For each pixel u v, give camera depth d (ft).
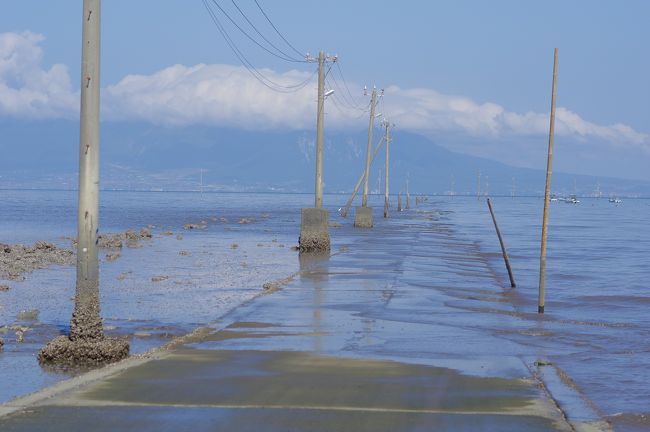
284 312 83.82
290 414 41.55
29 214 426.10
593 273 148.15
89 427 38.70
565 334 77.71
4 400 49.24
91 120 59.00
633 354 67.56
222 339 66.80
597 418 43.34
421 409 43.24
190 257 166.61
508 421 41.11
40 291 108.37
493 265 159.63
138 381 49.16
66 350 60.23
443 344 67.36
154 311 89.51
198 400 44.39
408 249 186.50
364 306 89.76
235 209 570.05
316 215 173.47
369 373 52.85
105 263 151.74
